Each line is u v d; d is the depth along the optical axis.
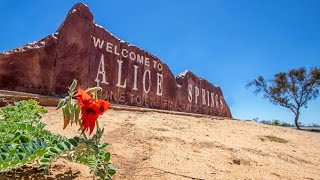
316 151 6.95
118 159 3.34
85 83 9.77
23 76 8.34
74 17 9.76
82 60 9.76
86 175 2.56
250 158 4.49
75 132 4.28
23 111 3.91
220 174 3.37
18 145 2.10
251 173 3.67
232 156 4.41
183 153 4.06
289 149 6.38
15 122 3.25
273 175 3.78
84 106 1.87
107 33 11.09
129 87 11.81
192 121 8.02
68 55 9.38
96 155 2.12
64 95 9.09
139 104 12.23
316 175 4.20
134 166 3.19
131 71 12.05
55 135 2.79
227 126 8.41
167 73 14.42
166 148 4.19
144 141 4.41
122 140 4.30
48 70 8.85
